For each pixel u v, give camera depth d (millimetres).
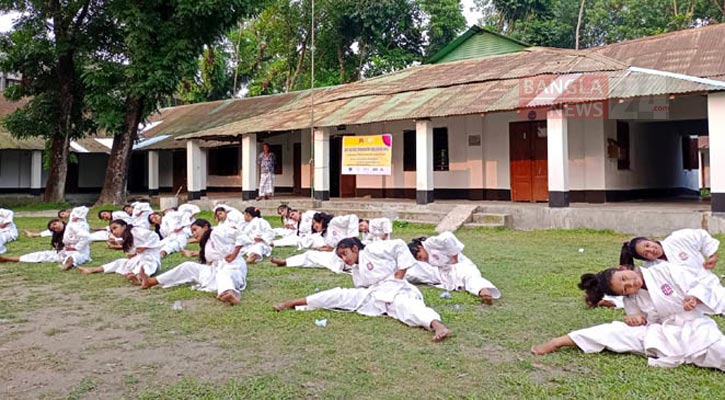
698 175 18156
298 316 4422
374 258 4512
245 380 3043
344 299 4574
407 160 15688
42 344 3768
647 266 4211
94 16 17562
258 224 7785
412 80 15617
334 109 14695
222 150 22141
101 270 6582
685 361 3180
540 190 13312
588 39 29547
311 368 3234
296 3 27609
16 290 5625
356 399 2783
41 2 16703
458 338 3818
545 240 9234
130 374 3162
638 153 13969
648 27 25719
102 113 16516
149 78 15789
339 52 28703
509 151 13844
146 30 15820
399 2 27328
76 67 17562
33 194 21203
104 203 17297
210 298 5152
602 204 12062
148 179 23125
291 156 19375
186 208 8953
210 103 23594
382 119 12305
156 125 22781
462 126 14555
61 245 7473
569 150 13000
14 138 20000
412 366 3262
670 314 3311
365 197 16469
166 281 5688
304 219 8953
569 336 3484
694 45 12219
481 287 4969
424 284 5703
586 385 2918
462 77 14148
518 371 3164
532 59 14180
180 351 3594
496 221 11008
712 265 3990
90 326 4227
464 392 2863
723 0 24516
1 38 17094
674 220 9367
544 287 5500
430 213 11969
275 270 6742
